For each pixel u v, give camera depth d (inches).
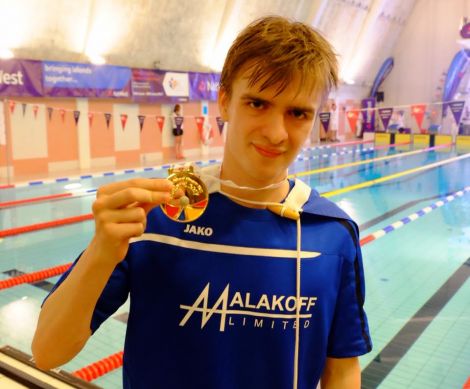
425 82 590.6
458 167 329.1
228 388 29.9
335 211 33.5
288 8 439.8
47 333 27.5
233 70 28.6
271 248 30.6
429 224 185.5
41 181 280.8
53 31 305.7
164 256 29.9
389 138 528.1
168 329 29.8
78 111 305.6
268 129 27.6
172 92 396.8
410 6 577.6
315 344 31.6
